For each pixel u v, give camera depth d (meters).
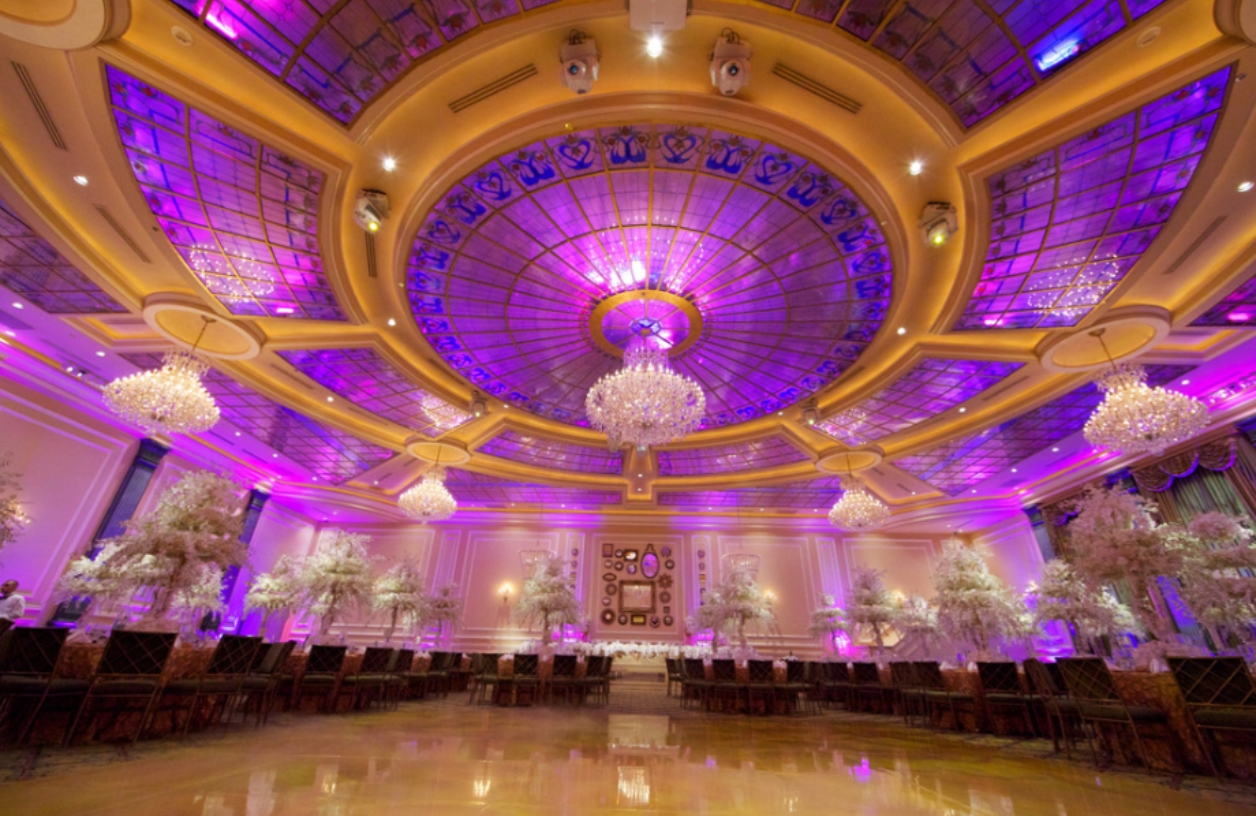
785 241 6.30
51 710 3.96
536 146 5.16
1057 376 8.59
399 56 4.34
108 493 9.46
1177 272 6.30
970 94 4.48
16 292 6.90
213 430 10.84
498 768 3.47
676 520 16.14
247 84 4.57
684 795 2.92
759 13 4.15
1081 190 5.05
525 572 15.66
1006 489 13.52
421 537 15.98
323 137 5.10
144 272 6.67
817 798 2.94
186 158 4.94
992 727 6.17
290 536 14.72
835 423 10.30
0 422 8.05
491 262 6.65
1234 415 8.66
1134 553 5.10
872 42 4.22
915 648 12.60
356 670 7.26
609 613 15.26
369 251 6.42
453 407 9.94
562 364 9.06
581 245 6.48
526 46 4.51
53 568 8.55
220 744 4.05
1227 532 5.74
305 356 8.40
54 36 3.85
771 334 8.12
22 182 5.18
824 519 16.00
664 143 5.18
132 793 2.57
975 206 5.30
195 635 5.52
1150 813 2.79
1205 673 3.90
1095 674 4.43
